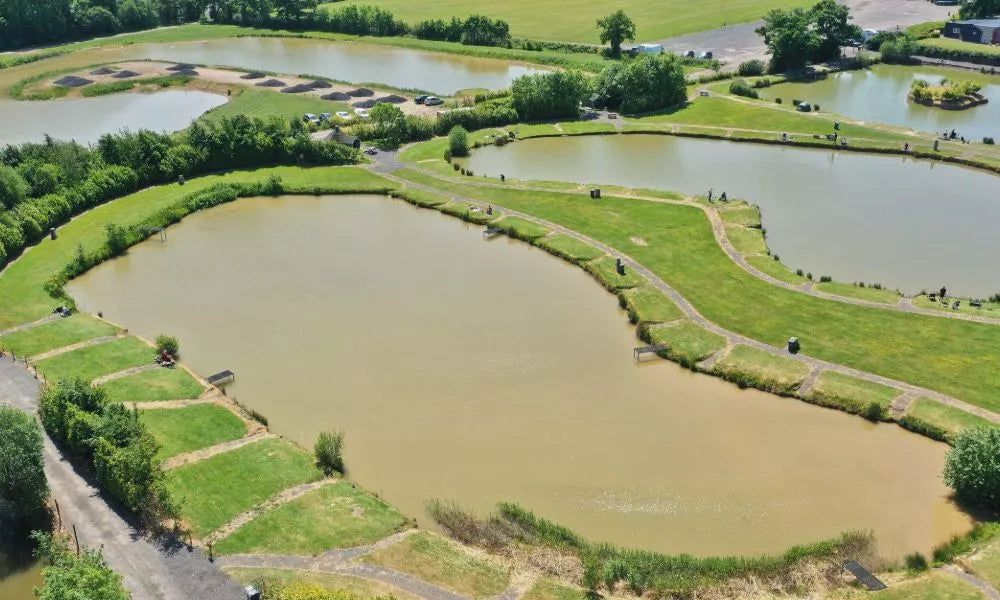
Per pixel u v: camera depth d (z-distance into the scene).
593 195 124.44
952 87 166.75
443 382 80.56
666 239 109.38
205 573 55.78
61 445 69.38
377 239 114.75
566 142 156.25
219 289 101.00
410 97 181.12
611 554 57.75
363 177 137.62
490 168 143.00
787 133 151.12
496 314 93.12
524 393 78.69
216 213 126.75
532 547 58.72
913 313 87.62
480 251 110.06
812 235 110.00
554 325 90.69
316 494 64.19
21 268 104.94
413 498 65.25
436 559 57.47
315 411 76.62
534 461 69.25
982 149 137.25
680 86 171.62
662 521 62.53
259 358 85.56
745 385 78.94
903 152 139.62
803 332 85.88
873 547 58.09
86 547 58.06
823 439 71.25
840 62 198.12
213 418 74.00
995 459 60.44
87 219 121.06
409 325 91.06
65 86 196.75
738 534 61.03
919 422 71.38
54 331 89.31
